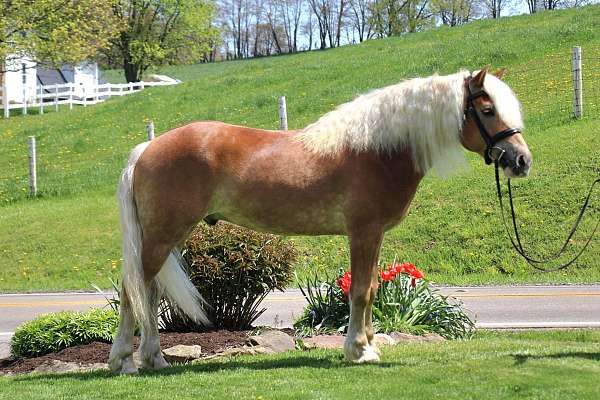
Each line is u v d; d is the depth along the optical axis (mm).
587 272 14664
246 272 9133
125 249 7191
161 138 7312
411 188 7199
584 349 7586
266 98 30484
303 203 7133
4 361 8594
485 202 17344
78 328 8734
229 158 7176
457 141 7090
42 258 18016
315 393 5992
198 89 35094
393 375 6492
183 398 6043
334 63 35188
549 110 22266
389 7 73188
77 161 28094
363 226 7059
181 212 7137
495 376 6250
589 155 18047
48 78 55906
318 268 16109
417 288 9625
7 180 26203
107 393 6316
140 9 54750
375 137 7059
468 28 40531
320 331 9078
